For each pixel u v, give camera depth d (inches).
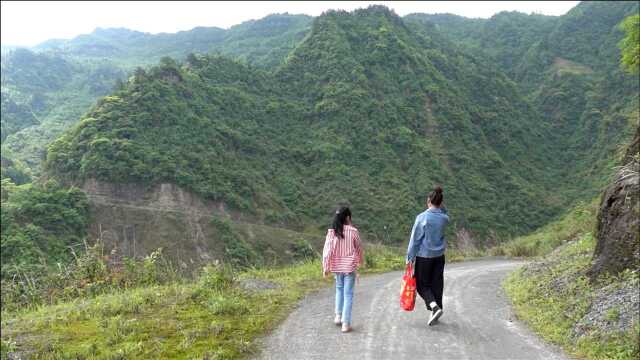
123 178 2640.3
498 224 2910.9
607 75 4731.8
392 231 2696.9
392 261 634.2
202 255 2329.0
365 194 2999.5
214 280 364.8
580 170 3720.5
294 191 3053.6
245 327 267.1
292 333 259.3
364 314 298.4
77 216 2329.0
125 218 2476.6
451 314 295.0
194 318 283.6
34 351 242.4
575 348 224.4
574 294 289.7
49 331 275.9
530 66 5738.2
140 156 2728.8
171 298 332.8
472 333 251.8
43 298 432.1
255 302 327.0
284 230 2711.6
